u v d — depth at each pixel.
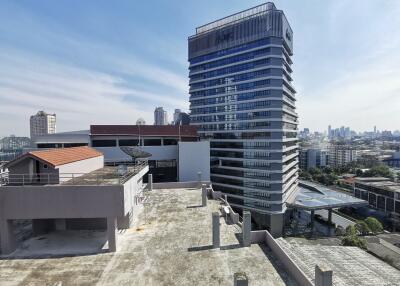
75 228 24.41
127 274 16.72
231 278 16.12
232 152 85.31
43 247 20.72
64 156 24.73
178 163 58.66
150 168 57.91
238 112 84.19
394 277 34.22
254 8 82.50
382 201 87.06
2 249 19.58
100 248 20.42
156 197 35.41
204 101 95.69
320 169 168.25
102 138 55.09
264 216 76.94
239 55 83.94
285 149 78.75
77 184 21.06
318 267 13.38
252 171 79.44
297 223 83.31
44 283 15.79
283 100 77.19
